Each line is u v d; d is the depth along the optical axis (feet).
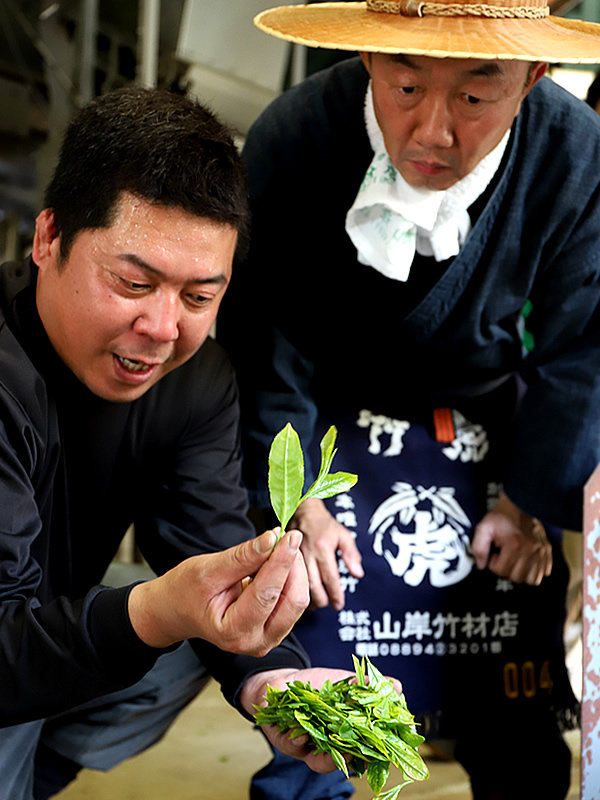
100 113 4.24
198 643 5.15
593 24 5.19
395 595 6.52
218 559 3.72
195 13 9.05
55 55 9.70
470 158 5.06
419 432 6.63
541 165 5.74
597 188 5.83
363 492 6.56
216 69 9.28
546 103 5.65
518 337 6.55
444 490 6.62
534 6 5.01
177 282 4.18
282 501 3.76
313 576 6.26
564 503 6.28
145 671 4.15
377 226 5.69
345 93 5.86
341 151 5.91
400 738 4.08
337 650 6.47
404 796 7.31
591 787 5.16
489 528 6.63
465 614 6.62
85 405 4.92
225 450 5.48
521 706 6.73
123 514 5.51
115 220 4.09
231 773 7.61
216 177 4.15
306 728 3.93
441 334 6.23
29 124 10.10
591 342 6.23
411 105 4.92
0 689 4.10
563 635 6.84
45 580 5.14
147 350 4.30
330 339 6.52
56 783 6.39
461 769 7.79
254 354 6.45
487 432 6.71
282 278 6.34
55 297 4.41
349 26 5.00
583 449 6.18
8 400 4.47
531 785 6.74
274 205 6.15
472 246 5.81
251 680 4.91
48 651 4.05
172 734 8.21
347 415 6.65
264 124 6.11
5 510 4.36
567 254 6.02
